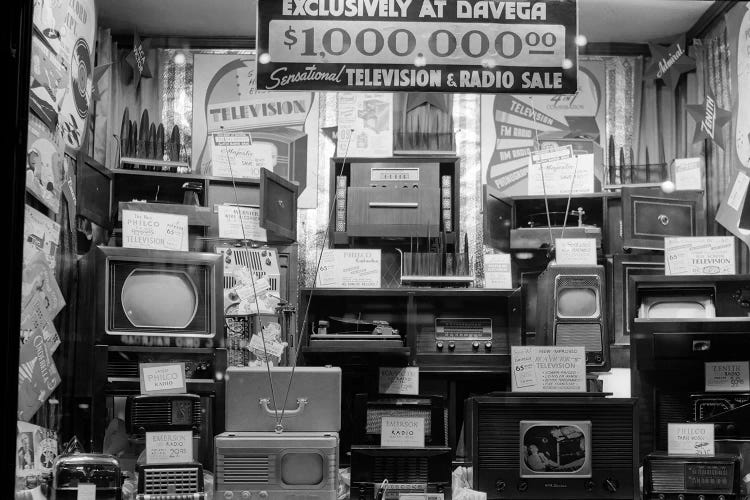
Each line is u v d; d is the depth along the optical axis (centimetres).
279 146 462
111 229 421
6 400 278
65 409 348
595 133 481
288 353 398
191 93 448
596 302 414
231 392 316
